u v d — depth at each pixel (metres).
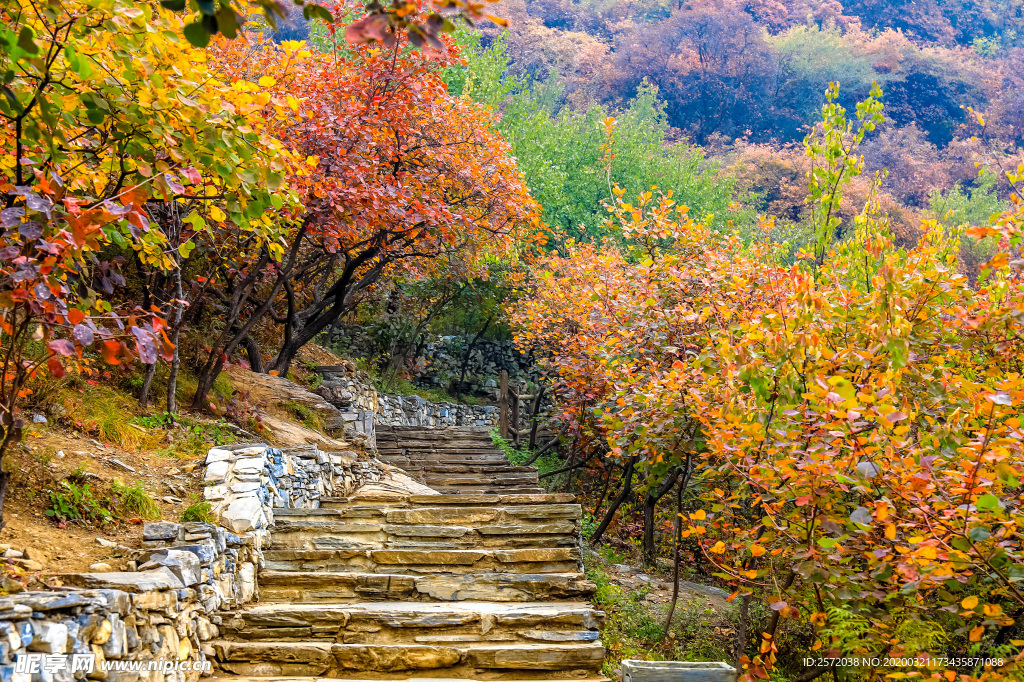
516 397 16.81
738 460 5.48
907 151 53.25
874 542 4.70
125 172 4.34
